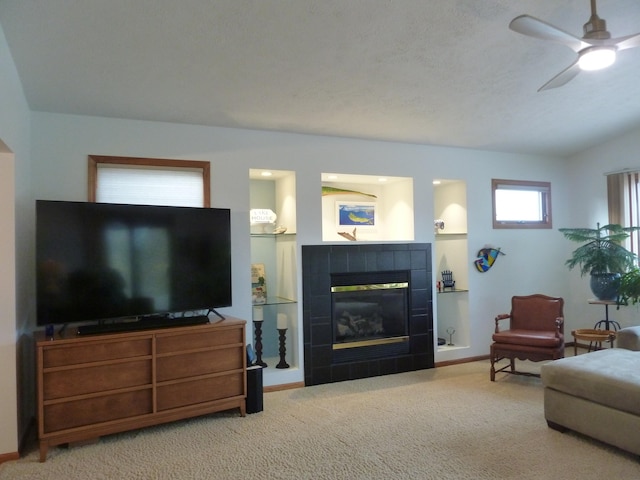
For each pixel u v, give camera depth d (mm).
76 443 3045
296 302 4340
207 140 4039
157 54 2920
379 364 4648
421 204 4969
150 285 3418
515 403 3742
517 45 3141
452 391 4082
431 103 3934
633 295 4457
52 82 3143
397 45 3014
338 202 5184
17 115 2969
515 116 4379
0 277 2850
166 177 3928
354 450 2900
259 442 3045
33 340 3361
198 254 3633
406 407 3680
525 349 4176
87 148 3643
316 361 4379
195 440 3088
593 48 2402
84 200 3613
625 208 5184
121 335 3084
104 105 3516
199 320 3498
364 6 2596
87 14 2508
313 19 2670
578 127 4836
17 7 2398
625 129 5043
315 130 4332
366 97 3723
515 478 2521
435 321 5016
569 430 3154
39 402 2828
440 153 5094
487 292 5328
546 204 5750
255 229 4434
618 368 2988
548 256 5742
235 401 3498
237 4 2498
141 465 2742
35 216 3154
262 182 4809
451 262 5441
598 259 4949
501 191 5527
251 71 3199
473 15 2762
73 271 3131
